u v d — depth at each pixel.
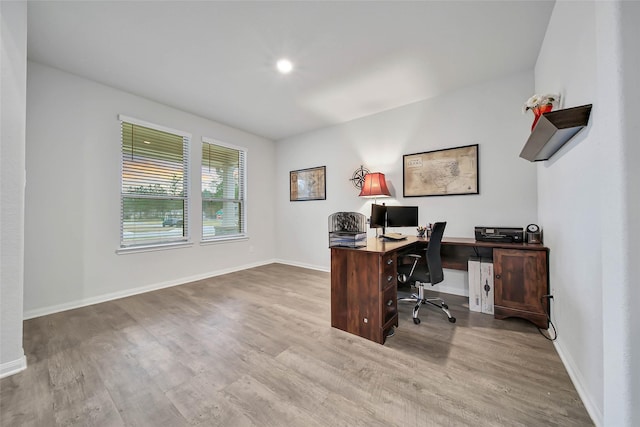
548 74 2.12
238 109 3.75
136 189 3.32
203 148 4.09
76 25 2.07
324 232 4.55
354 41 2.28
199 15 1.97
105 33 2.17
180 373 1.65
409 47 2.36
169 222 3.67
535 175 2.73
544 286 2.22
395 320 2.27
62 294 2.71
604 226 0.81
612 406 0.77
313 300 2.99
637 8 0.71
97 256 2.95
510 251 2.37
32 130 2.54
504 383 1.52
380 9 1.92
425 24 2.07
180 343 2.02
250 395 1.45
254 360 1.79
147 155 3.43
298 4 1.87
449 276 3.28
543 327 2.21
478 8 1.91
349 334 2.16
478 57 2.52
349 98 3.40
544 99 1.81
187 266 3.81
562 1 1.73
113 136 3.08
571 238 1.62
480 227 2.74
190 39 2.25
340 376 1.61
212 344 2.00
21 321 1.70
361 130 4.07
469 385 1.51
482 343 1.99
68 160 2.76
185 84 3.02
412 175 3.54
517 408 1.33
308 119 4.15
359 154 4.10
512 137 2.85
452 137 3.22
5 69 1.64
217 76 2.85
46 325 2.33
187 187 3.86
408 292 3.32
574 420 1.25
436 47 2.37
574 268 1.57
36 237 2.56
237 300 3.00
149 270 3.39
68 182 2.76
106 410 1.34
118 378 1.60
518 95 2.81
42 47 2.34
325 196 4.52
